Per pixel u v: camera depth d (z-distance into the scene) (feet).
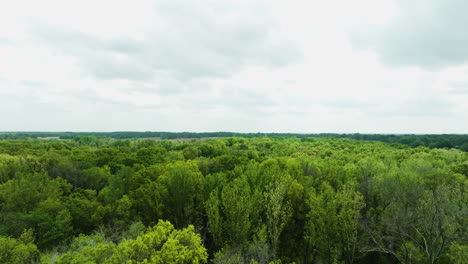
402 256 96.89
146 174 151.74
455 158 249.34
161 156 257.96
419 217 93.61
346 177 141.18
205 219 131.54
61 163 191.72
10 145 289.74
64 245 97.86
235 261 84.02
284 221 103.81
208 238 130.62
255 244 96.84
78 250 83.10
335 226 96.07
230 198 104.01
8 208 120.37
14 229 105.60
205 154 321.32
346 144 456.86
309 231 112.47
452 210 83.92
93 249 65.92
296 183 123.65
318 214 100.42
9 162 192.03
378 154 311.27
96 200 139.74
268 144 467.93
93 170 182.50
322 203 102.06
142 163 211.82
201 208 124.16
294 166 164.86
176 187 120.78
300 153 354.95
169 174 131.95
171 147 406.62
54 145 312.29
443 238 83.25
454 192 104.63
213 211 107.45
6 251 77.92
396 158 285.43
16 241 86.94
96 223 118.83
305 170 171.63
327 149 396.16
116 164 217.36
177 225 120.16
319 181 143.84
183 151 318.86
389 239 101.19
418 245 90.68
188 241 74.79
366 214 113.70
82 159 226.58
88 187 178.70
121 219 119.65
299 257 118.21
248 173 142.82
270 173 134.72
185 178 121.70
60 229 105.09
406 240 102.58
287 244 117.39
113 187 142.82
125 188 148.25
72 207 123.34
